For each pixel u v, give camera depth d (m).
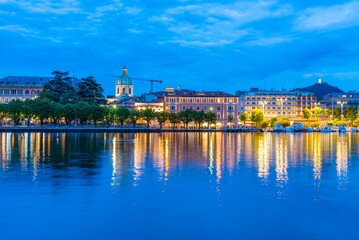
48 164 48.72
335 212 26.08
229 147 80.44
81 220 24.19
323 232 22.39
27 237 21.42
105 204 27.75
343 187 33.91
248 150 72.56
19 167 45.78
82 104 182.88
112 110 199.88
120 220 24.23
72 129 172.62
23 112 174.25
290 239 21.38
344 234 22.08
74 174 40.56
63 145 82.75
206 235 21.86
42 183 35.28
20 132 164.12
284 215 25.39
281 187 33.88
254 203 28.23
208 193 31.38
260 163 50.94
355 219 24.62
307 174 41.16
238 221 24.14
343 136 151.75
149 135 147.62
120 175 39.97
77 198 29.47
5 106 180.50
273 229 22.80
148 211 26.12
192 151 69.44
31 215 25.09
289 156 60.59
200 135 152.12
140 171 42.91
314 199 29.47
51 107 177.38
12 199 29.03
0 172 41.75
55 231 22.31
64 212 25.78
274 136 148.12
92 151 68.00
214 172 42.41
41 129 170.38
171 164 49.41
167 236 21.70
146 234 21.97
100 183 35.38
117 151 68.38
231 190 32.53
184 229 22.75
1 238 21.25
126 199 29.23
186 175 40.19
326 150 73.50
